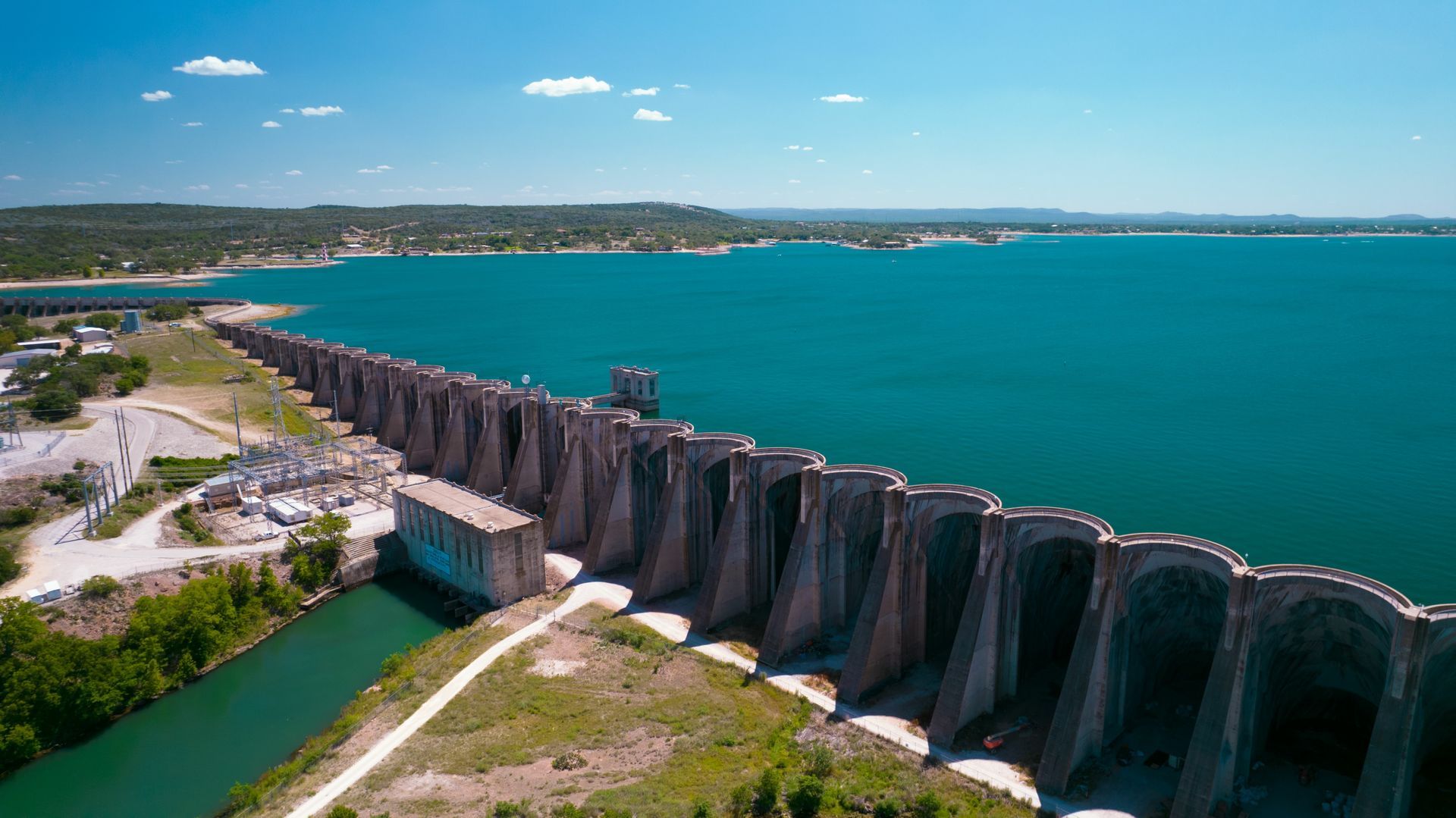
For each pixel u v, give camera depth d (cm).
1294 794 6644
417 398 16212
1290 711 7394
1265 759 7069
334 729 8081
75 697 8275
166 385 19975
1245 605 6366
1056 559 8338
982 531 7575
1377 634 6369
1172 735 7475
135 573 10169
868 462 14600
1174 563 7000
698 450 10381
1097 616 6981
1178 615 7825
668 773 7000
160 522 11725
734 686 8425
